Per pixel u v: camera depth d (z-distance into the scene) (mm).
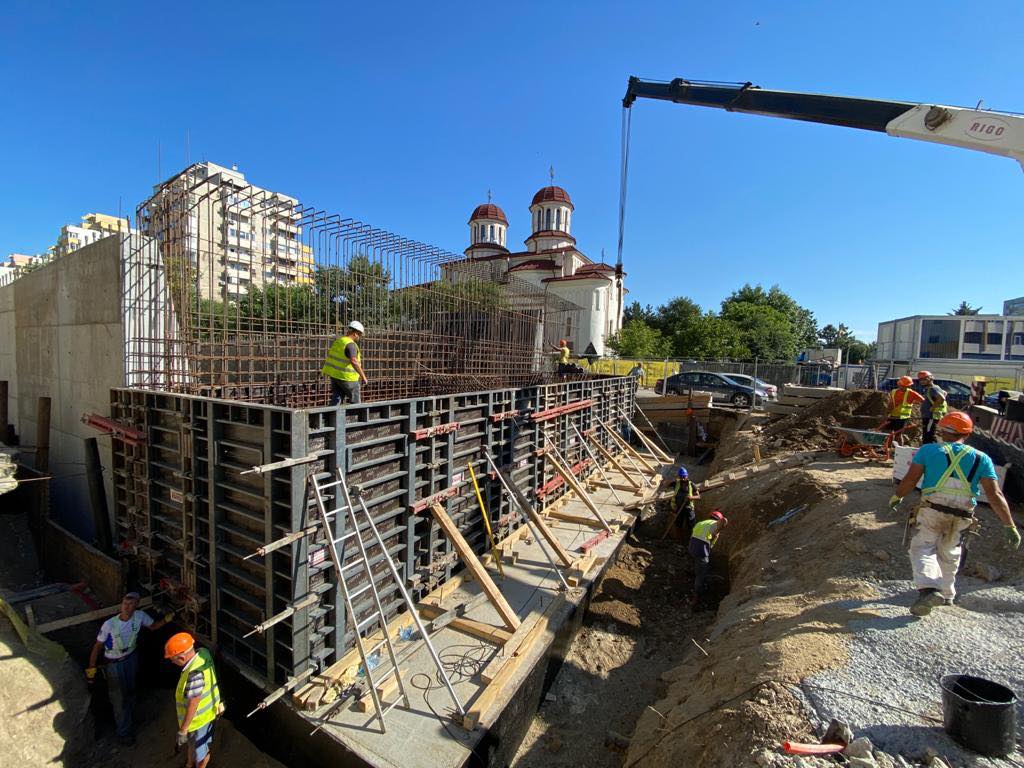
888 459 9695
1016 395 11617
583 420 12992
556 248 40312
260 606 5004
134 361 7469
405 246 9531
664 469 15016
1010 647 3912
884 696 3490
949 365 31500
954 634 4113
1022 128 6156
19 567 8594
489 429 7922
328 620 5160
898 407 9602
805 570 6137
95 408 8109
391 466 5949
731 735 3533
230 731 5328
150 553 6137
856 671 3760
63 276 8820
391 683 4926
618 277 12688
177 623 6043
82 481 8523
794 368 30062
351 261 9086
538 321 17766
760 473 11117
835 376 29516
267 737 5016
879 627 4301
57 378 9211
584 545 8500
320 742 4469
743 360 43844
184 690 4676
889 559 5449
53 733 4906
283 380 8625
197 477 5531
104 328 7777
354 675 4988
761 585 6430
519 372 15633
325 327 9180
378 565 5777
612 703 5875
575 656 6617
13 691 4895
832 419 12578
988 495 4293
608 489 12297
